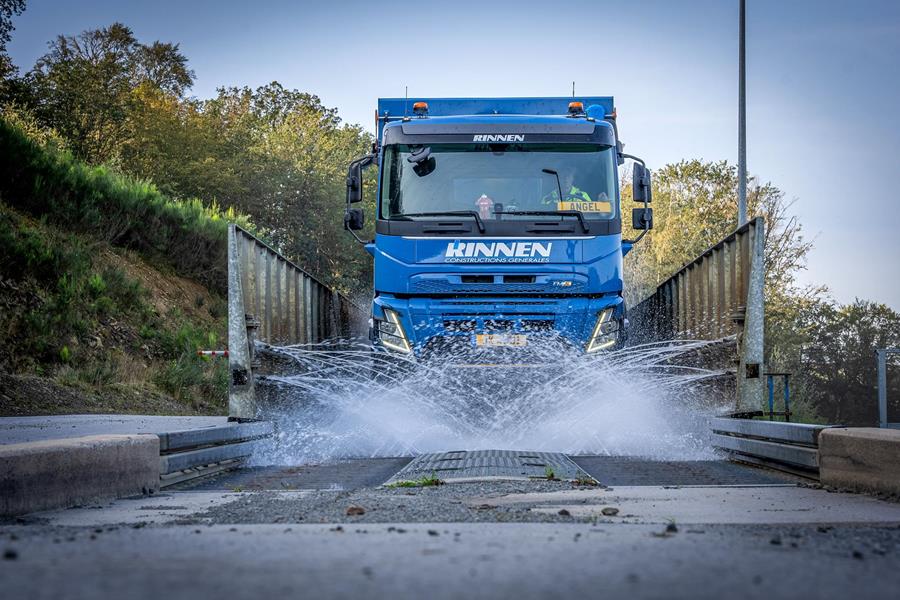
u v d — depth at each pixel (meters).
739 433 11.02
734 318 12.02
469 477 8.92
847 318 67.31
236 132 55.06
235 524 5.86
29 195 25.28
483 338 13.44
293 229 51.66
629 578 3.49
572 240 13.64
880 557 4.21
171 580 3.46
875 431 8.05
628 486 8.57
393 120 15.03
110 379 21.12
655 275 38.19
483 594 3.19
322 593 3.20
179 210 29.94
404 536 4.92
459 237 13.60
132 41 64.81
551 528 5.35
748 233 11.82
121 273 25.22
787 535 5.01
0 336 20.39
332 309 18.42
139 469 8.22
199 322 27.25
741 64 27.11
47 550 4.35
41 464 6.89
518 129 13.97
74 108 43.22
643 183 14.59
